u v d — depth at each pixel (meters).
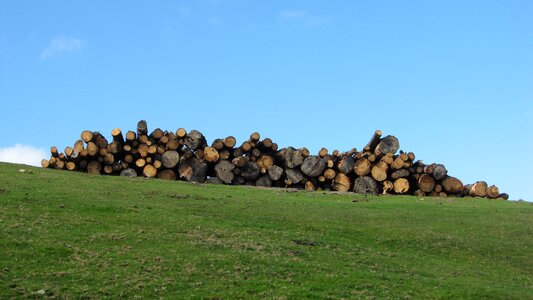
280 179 55.34
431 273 30.77
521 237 37.84
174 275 27.12
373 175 54.34
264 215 39.12
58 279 25.88
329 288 27.03
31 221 32.59
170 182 49.94
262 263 29.38
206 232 33.69
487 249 35.56
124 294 24.98
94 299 24.38
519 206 47.75
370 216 41.06
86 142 54.38
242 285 26.61
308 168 54.75
